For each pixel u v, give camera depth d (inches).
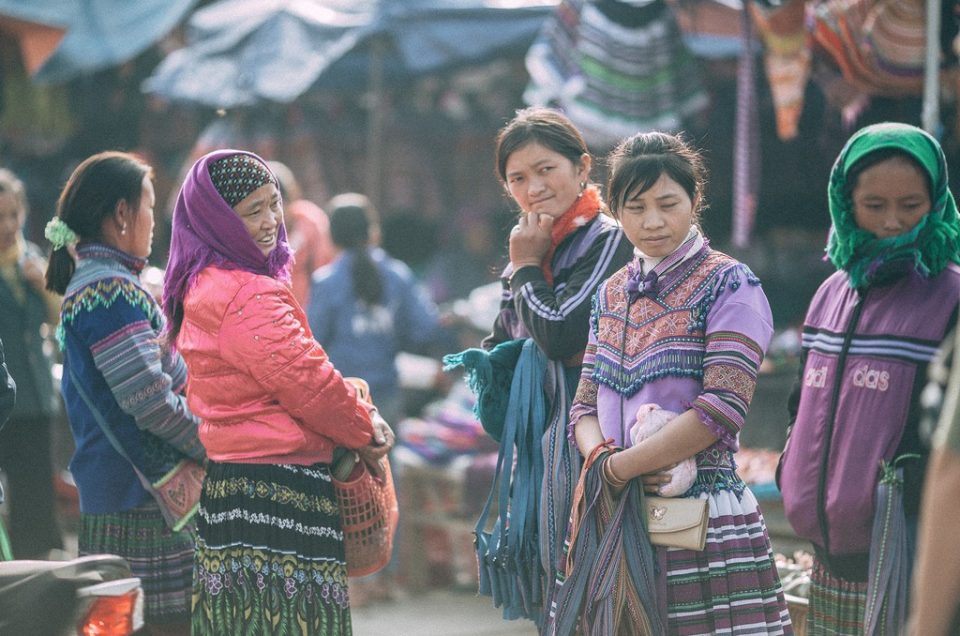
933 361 253.9
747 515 264.1
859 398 261.3
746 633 257.0
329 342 570.3
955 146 457.1
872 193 256.4
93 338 314.3
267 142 780.6
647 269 270.8
